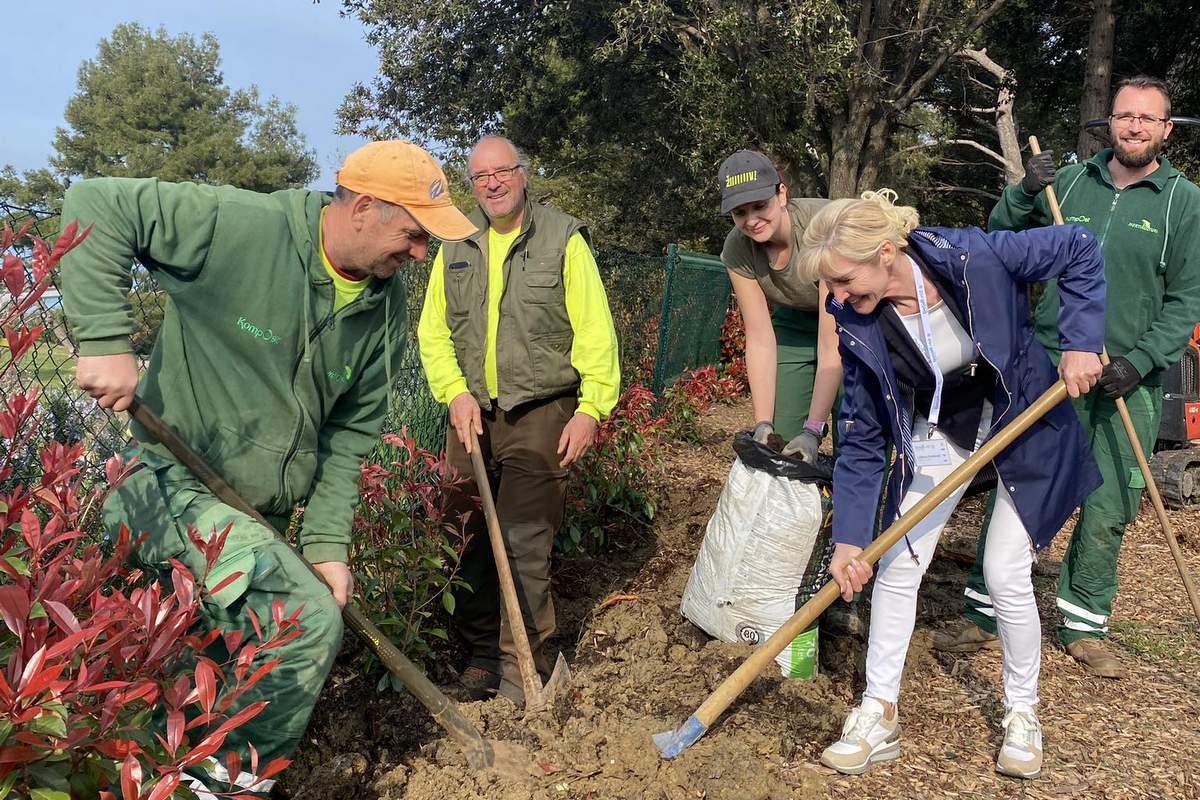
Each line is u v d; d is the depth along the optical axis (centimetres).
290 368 252
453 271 361
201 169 6662
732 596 359
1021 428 281
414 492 377
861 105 1638
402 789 285
